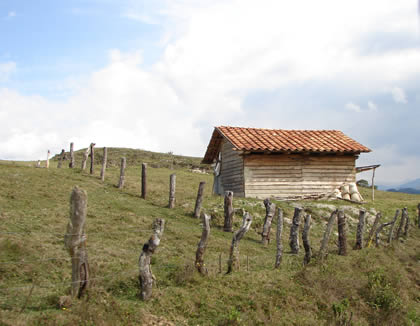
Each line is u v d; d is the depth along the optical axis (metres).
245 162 21.66
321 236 16.84
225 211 15.77
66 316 6.51
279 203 20.06
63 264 9.47
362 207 21.06
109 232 13.15
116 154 56.59
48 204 16.30
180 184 29.42
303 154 22.52
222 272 10.27
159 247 12.04
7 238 10.37
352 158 23.56
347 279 10.91
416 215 21.23
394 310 9.81
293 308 8.88
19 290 7.68
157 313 7.56
